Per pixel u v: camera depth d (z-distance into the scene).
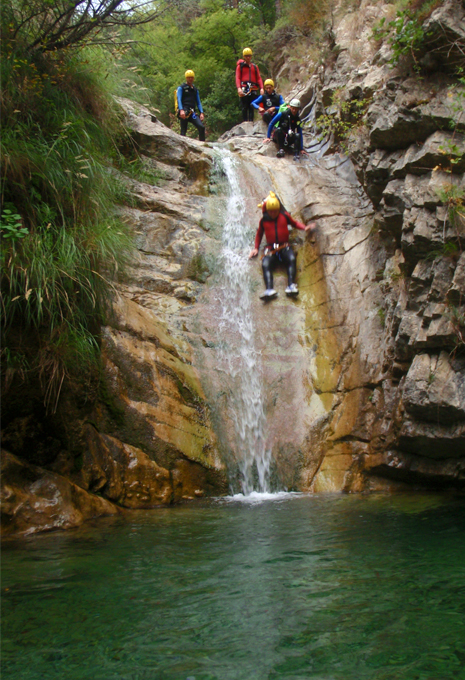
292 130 12.13
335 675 2.16
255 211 9.99
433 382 5.72
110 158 8.65
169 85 22.44
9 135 5.60
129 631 2.61
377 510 5.29
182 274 8.61
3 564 3.70
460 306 5.57
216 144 12.29
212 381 7.25
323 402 7.29
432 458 6.21
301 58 17.02
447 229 5.82
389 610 2.77
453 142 6.11
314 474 6.79
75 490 5.15
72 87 7.23
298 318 8.30
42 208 5.61
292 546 4.01
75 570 3.54
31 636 2.57
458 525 4.56
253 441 7.09
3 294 4.88
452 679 2.11
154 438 6.19
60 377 5.14
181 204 9.45
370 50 11.35
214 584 3.22
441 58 6.50
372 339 7.23
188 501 6.12
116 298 6.69
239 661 2.29
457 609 2.76
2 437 4.88
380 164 7.18
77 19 6.80
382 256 7.83
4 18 6.07
